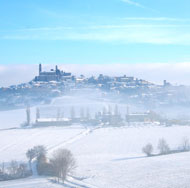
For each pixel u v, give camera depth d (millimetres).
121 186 89688
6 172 107312
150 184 90625
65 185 91438
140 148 153000
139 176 99500
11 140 179875
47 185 91312
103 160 126000
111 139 180375
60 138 186875
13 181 97000
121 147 156500
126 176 99938
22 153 142250
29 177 102312
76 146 160375
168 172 103000
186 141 152625
